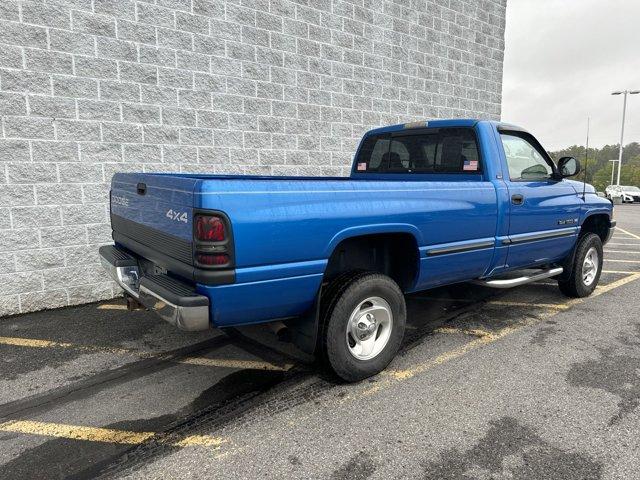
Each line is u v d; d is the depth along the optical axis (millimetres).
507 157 4699
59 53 5148
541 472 2557
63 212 5379
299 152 7332
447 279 4203
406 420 3086
